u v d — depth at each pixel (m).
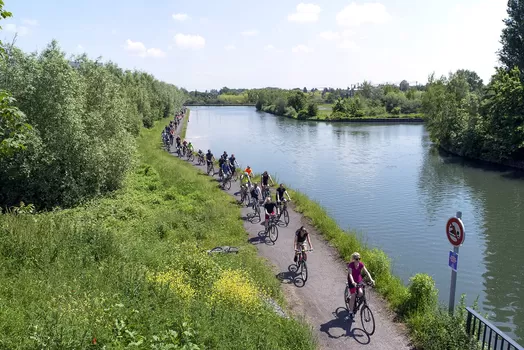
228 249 14.48
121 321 6.58
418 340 9.27
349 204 27.31
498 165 44.03
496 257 19.00
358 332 9.74
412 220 23.97
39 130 19.77
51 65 19.91
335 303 11.19
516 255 19.19
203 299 9.72
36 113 19.80
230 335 7.89
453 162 45.44
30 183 19.61
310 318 10.40
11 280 8.09
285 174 36.91
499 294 15.53
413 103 117.88
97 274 9.39
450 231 9.59
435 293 10.66
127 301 8.20
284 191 18.67
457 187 33.12
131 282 9.11
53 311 6.85
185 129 73.38
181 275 10.73
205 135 68.69
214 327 7.92
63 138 20.25
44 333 6.00
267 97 155.50
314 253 14.84
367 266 13.00
